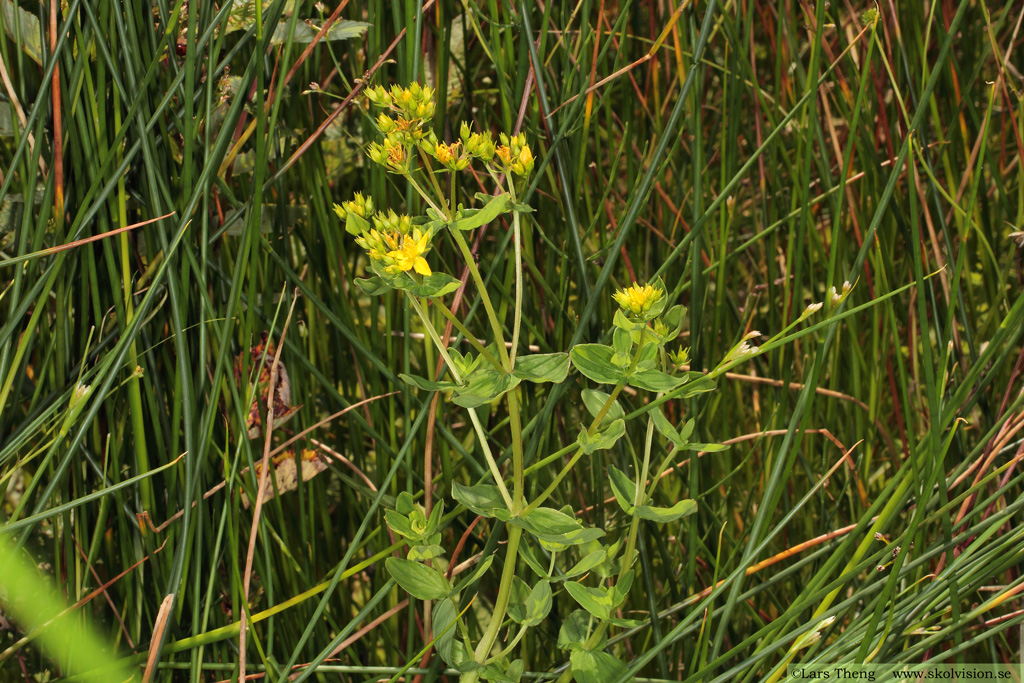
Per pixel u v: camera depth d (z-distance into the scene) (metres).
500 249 1.03
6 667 1.05
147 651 1.03
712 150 1.15
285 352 1.06
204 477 1.04
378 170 1.04
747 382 1.17
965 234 1.00
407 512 1.00
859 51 1.12
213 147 1.01
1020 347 1.10
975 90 1.14
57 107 0.98
